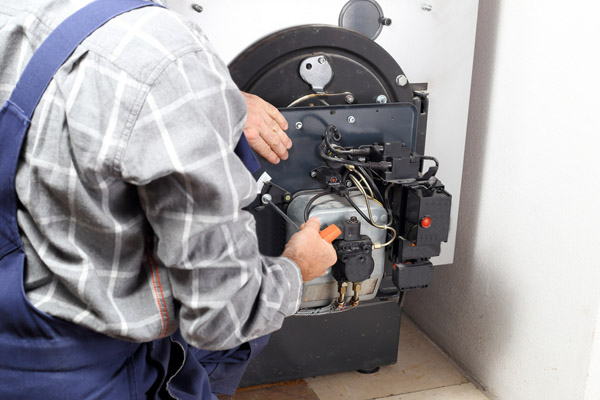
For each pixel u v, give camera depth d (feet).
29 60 2.09
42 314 2.29
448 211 3.64
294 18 3.67
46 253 2.24
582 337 3.77
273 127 3.45
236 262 2.27
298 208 3.72
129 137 1.96
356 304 3.79
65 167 2.04
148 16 2.09
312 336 4.59
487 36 4.35
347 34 3.70
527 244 4.17
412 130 3.93
